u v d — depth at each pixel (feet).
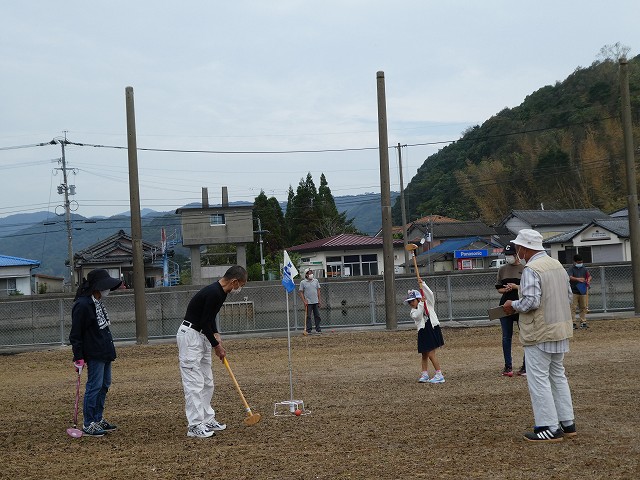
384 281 75.41
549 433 24.84
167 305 78.18
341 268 197.88
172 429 30.32
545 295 24.67
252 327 77.61
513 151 257.75
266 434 28.35
